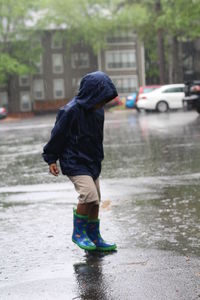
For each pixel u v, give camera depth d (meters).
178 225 6.85
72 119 5.79
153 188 9.61
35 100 84.62
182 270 5.09
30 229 7.05
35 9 76.69
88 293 4.64
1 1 73.88
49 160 5.93
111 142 19.41
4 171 13.34
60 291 4.73
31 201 9.05
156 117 35.22
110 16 76.62
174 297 4.43
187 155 14.21
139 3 67.12
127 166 12.76
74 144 5.85
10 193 9.97
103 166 12.98
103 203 8.51
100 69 85.50
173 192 9.12
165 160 13.47
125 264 5.38
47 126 35.28
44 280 5.03
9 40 76.56
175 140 18.58
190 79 91.38
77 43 84.75
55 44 84.75
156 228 6.76
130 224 7.05
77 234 5.98
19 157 16.56
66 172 5.91
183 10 48.59
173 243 6.04
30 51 77.69
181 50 83.94
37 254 5.90
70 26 78.12
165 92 44.38
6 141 23.44
